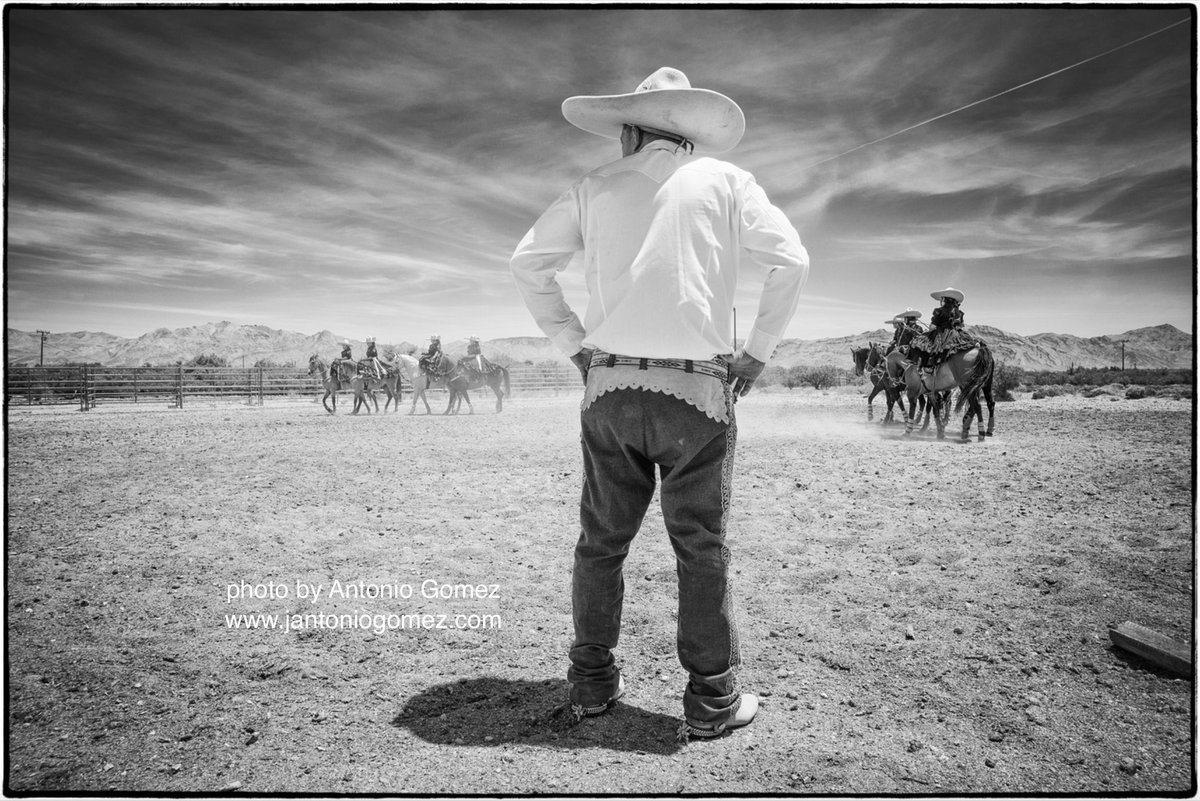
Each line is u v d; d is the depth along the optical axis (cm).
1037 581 373
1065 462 737
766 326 222
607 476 223
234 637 318
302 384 2806
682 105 225
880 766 205
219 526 538
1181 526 466
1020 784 195
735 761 208
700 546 218
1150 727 228
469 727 234
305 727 235
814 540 465
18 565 434
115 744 223
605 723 235
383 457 920
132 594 380
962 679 265
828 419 1469
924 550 436
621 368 216
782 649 295
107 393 2347
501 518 564
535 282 239
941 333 1002
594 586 233
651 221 216
